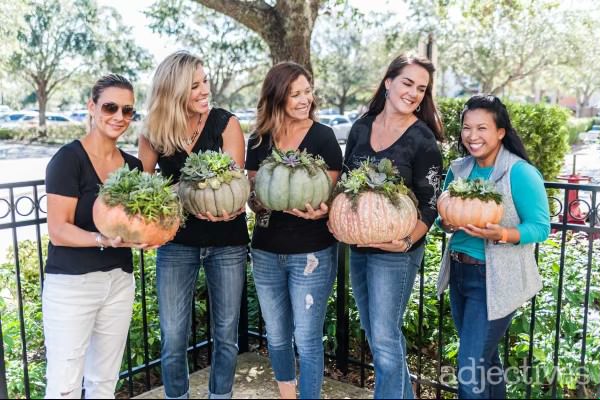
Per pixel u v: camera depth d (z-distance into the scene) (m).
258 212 2.81
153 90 2.71
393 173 2.54
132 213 2.28
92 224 2.52
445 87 31.48
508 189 2.49
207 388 3.30
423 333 3.77
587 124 28.28
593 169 13.22
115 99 2.53
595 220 2.79
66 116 32.16
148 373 3.40
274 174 2.53
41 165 17.50
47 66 29.25
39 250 2.95
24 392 3.29
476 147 2.55
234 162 2.63
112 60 29.30
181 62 2.65
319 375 2.78
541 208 2.42
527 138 8.35
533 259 2.59
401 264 2.66
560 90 36.03
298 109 2.70
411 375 3.35
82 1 28.39
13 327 3.82
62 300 2.48
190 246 2.77
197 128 2.80
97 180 2.55
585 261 4.20
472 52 22.69
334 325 3.68
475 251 2.57
